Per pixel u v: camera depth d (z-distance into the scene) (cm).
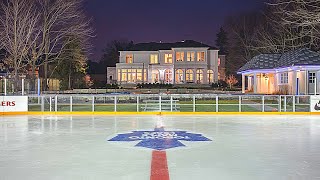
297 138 1440
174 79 6084
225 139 1409
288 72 3503
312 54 3288
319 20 2514
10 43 3978
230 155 1071
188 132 1631
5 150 1164
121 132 1634
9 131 1673
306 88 3222
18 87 3519
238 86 6625
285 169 885
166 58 6231
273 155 1071
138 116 2522
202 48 6053
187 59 6097
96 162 971
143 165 931
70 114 2620
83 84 5953
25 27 4103
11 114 2580
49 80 5062
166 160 996
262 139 1409
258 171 864
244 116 2538
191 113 2620
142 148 1195
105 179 792
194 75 6047
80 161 985
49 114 2627
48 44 4453
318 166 920
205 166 919
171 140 1377
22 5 4038
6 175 835
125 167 909
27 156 1062
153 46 6488
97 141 1355
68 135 1531
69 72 5659
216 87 5762
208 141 1352
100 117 2447
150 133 1595
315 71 3228
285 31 4819
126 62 6388
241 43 7088
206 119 2303
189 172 853
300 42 4528
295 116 2544
